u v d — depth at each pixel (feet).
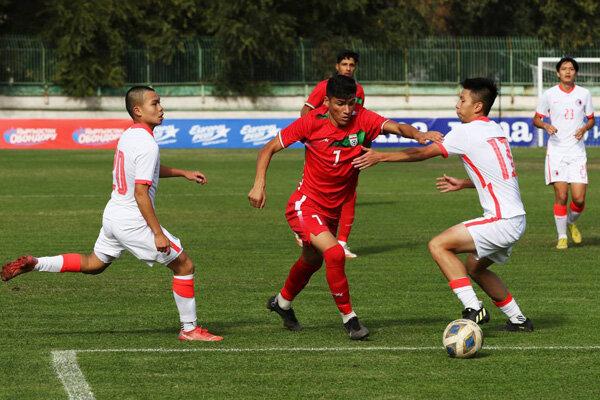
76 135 302.25
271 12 352.49
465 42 357.41
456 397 45.88
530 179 189.57
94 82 343.87
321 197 58.39
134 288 76.54
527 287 77.10
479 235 56.75
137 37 355.77
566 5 379.35
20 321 63.93
